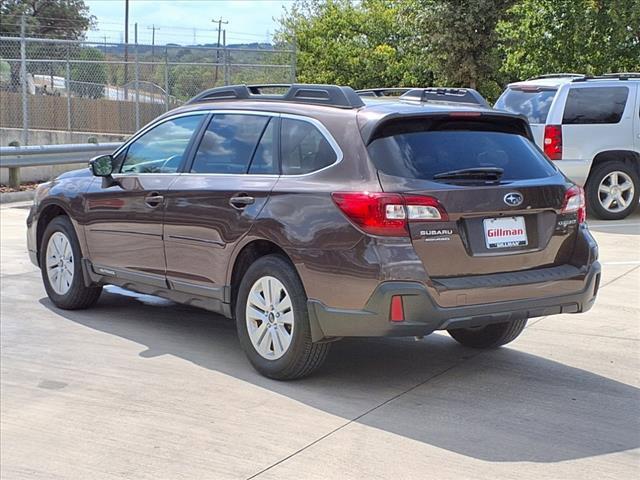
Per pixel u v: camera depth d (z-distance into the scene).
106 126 24.70
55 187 7.38
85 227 6.98
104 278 6.94
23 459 4.42
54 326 6.88
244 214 5.52
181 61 24.45
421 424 4.74
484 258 5.02
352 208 4.89
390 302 4.78
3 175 15.78
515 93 13.07
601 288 8.08
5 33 51.97
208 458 4.35
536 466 4.18
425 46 25.31
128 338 6.53
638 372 5.68
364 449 4.41
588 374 5.64
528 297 5.15
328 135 5.30
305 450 4.41
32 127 25.34
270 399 5.16
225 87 6.33
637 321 6.94
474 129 5.42
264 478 4.10
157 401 5.17
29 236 7.73
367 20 31.53
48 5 55.09
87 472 4.24
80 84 25.56
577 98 12.33
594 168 12.51
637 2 16.92
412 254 4.81
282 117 5.68
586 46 17.91
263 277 5.41
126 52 26.56
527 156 5.47
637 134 12.19
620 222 12.33
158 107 23.98
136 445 4.55
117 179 6.71
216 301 5.86
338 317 4.97
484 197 5.00
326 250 4.98
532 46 18.62
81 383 5.52
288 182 5.37
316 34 31.73
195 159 6.18
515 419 4.81
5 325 6.90
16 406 5.15
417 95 6.04
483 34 24.09
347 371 5.70
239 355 6.08
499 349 6.23
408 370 5.73
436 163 5.09
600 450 4.38
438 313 4.84
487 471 4.12
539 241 5.27
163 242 6.22
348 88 5.56
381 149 5.04
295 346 5.24
